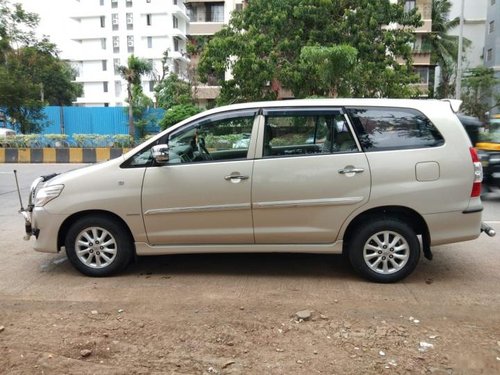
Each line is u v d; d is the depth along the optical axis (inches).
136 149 201.6
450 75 1615.4
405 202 188.7
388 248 194.2
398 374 126.0
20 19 1120.2
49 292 188.5
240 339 144.9
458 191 189.8
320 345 141.1
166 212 197.3
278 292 186.2
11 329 153.3
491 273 210.2
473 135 391.5
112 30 2474.2
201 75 907.4
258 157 194.7
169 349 139.3
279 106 197.8
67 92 1784.0
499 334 148.6
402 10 882.1
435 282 198.1
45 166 753.6
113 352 137.6
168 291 188.2
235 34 887.7
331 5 859.4
